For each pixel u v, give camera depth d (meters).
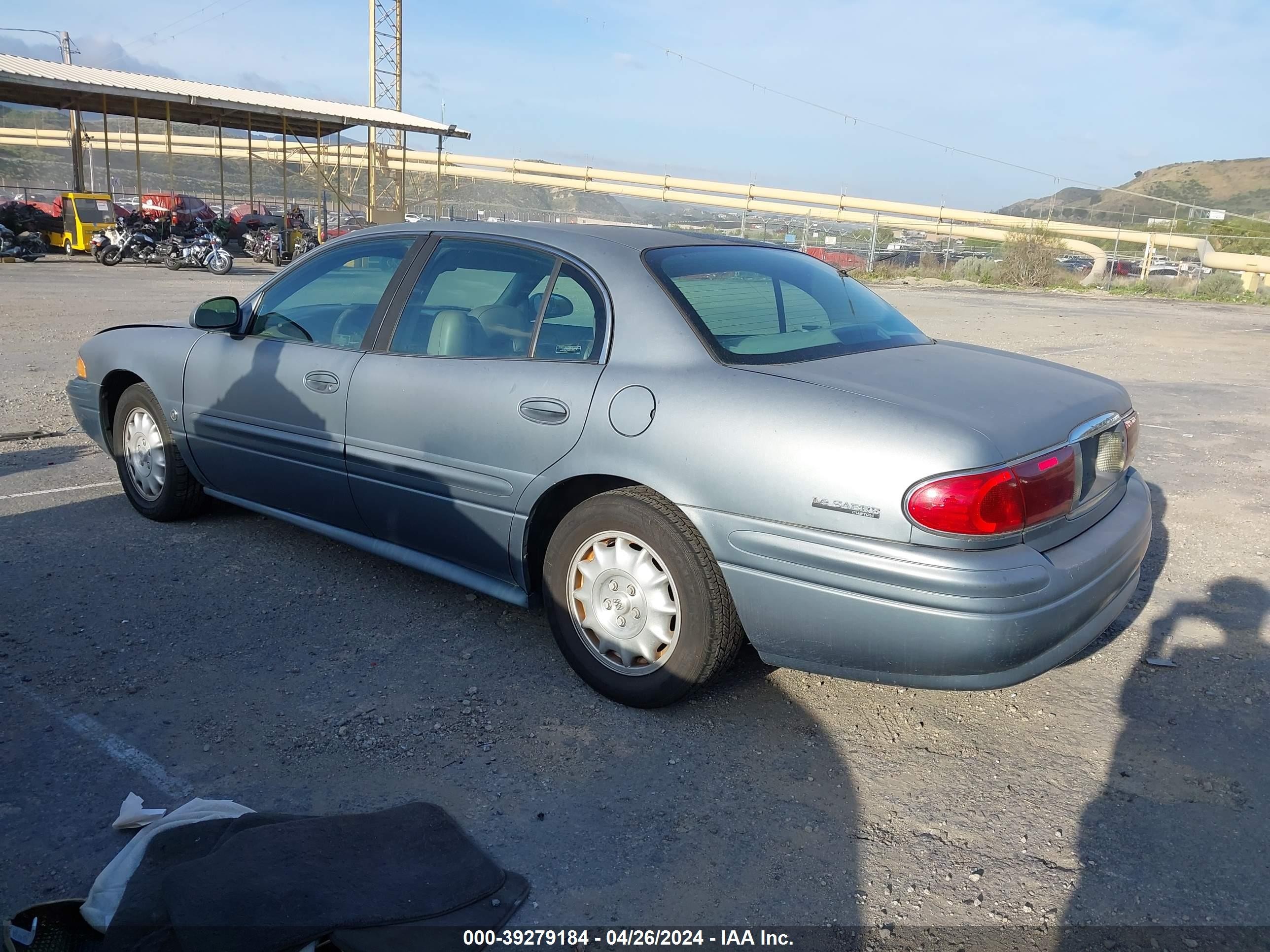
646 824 2.71
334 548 4.79
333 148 45.31
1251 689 3.60
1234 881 2.53
